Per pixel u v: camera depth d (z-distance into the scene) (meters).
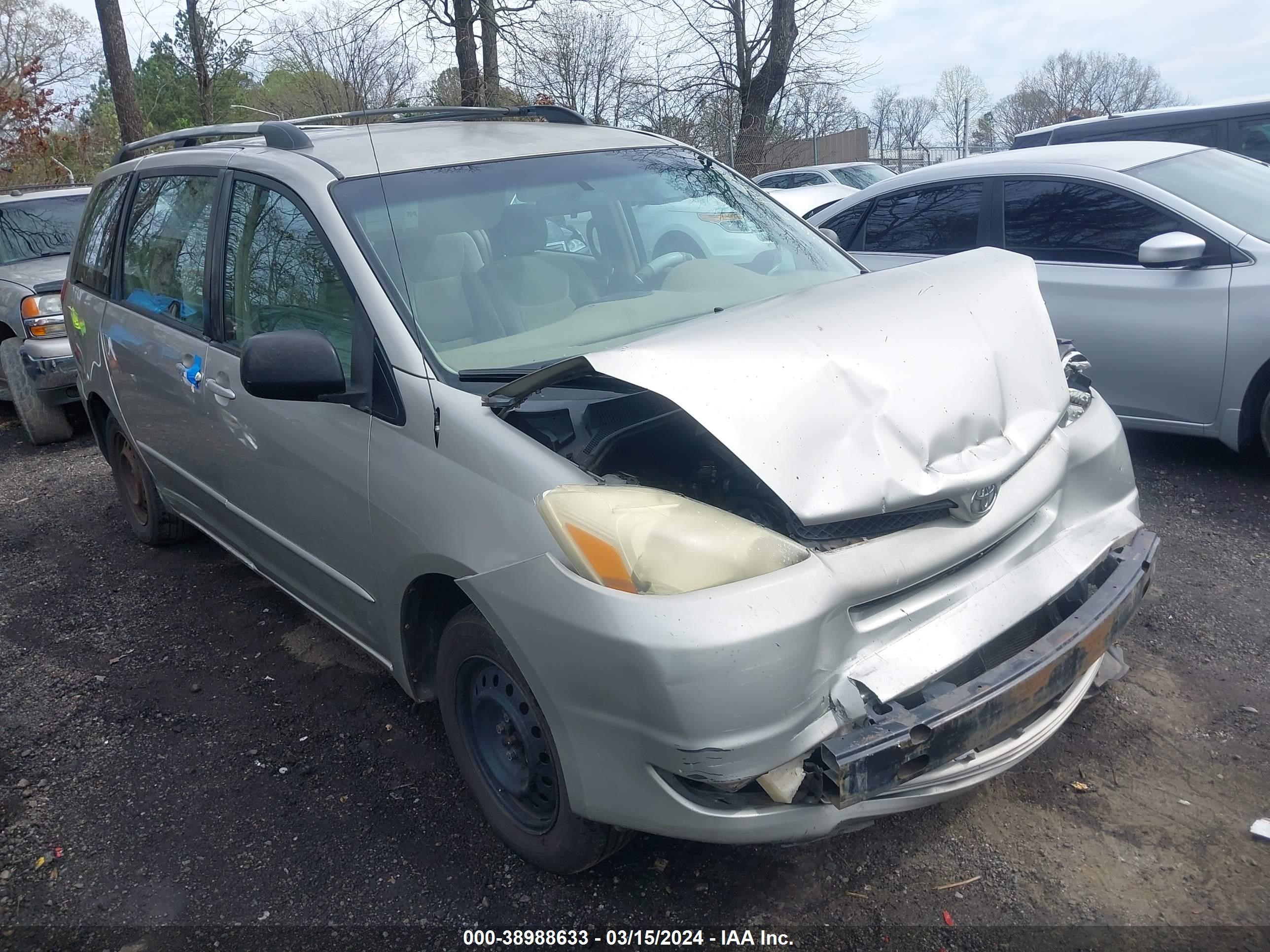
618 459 2.46
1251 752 2.96
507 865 2.77
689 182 3.85
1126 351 5.20
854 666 2.19
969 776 2.37
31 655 4.23
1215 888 2.48
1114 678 3.12
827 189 15.96
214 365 3.69
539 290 3.14
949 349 2.55
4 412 9.23
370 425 2.85
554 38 15.90
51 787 3.29
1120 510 2.91
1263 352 4.72
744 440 2.19
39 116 17.11
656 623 2.06
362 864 2.82
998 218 5.87
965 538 2.36
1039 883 2.54
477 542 2.44
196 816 3.09
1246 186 5.48
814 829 2.18
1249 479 5.05
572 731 2.27
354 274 2.96
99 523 5.82
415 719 3.53
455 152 3.51
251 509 3.70
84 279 5.15
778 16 15.98
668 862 2.72
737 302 3.28
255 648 4.14
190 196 4.04
